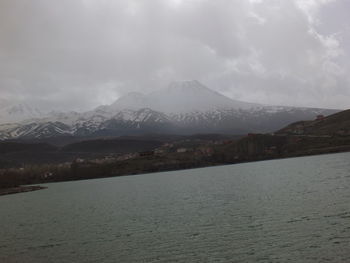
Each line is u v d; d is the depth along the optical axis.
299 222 62.25
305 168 173.50
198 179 195.00
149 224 76.12
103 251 58.69
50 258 58.03
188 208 92.19
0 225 99.06
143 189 170.25
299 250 48.59
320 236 53.09
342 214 63.88
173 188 158.00
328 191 90.88
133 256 54.22
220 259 48.84
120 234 69.50
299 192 95.81
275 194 98.25
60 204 141.00
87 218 94.81
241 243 54.59
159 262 50.31
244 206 84.56
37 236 76.94
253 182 140.12
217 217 75.06
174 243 58.59
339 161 187.88
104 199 142.12
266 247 51.44
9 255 62.38
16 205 155.38
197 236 61.38
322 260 44.34
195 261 49.12
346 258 44.03
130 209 102.94
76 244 65.38
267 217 69.25
